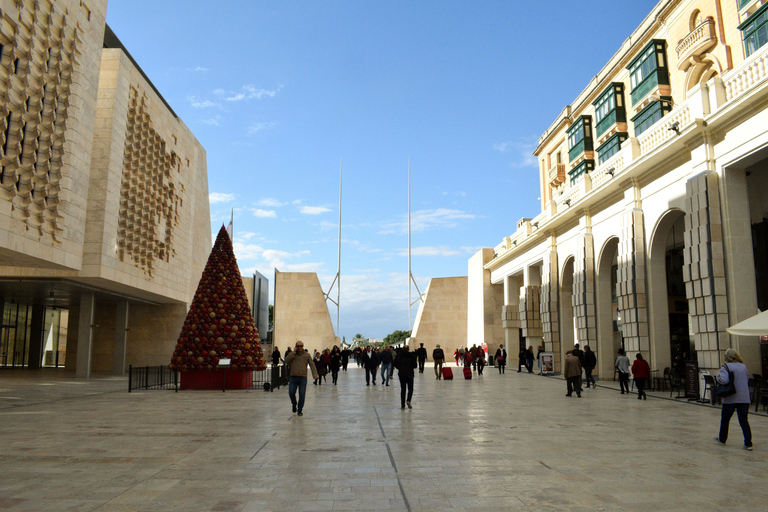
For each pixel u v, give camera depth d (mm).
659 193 18641
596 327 23297
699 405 14102
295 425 10352
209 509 5027
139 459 7223
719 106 15359
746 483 5949
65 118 20172
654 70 26172
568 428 9961
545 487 5785
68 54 20500
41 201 18984
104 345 35281
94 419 11336
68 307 36438
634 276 19500
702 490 5664
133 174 27469
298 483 5957
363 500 5309
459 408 13336
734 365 8211
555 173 39094
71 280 24219
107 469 6645
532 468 6660
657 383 18484
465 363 25828
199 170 40969
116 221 24688
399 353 13367
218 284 20016
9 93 17234
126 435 9211
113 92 24609
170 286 31750
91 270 23188
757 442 8508
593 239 23734
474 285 45219
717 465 6836
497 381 24188
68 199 20297
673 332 22547
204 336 19328
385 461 7055
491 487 5781
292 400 12055
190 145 36062
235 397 16484
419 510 4996
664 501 5266
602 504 5156
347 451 7723
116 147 24688
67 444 8367
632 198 20109
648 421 10969
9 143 17516
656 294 18969
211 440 8680
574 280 25094
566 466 6770
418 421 10906
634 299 19422
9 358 34500
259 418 11414
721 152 15500
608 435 9164
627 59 30359
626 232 20062
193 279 39312
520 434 9242
